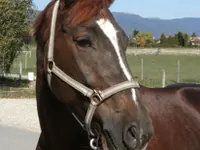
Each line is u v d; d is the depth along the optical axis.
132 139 2.55
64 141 3.23
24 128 10.32
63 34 2.86
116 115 2.65
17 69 30.58
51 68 2.96
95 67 2.74
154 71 29.16
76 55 2.78
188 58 47.62
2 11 19.91
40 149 3.45
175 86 4.20
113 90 2.67
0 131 9.93
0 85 20.86
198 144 3.69
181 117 3.78
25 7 20.45
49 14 3.11
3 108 13.62
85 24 2.75
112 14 2.90
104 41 2.74
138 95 2.70
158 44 75.00
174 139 3.60
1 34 20.20
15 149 8.19
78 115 2.94
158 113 3.71
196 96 4.05
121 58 2.74
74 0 2.87
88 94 2.75
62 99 2.95
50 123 3.26
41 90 3.28
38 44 3.25
